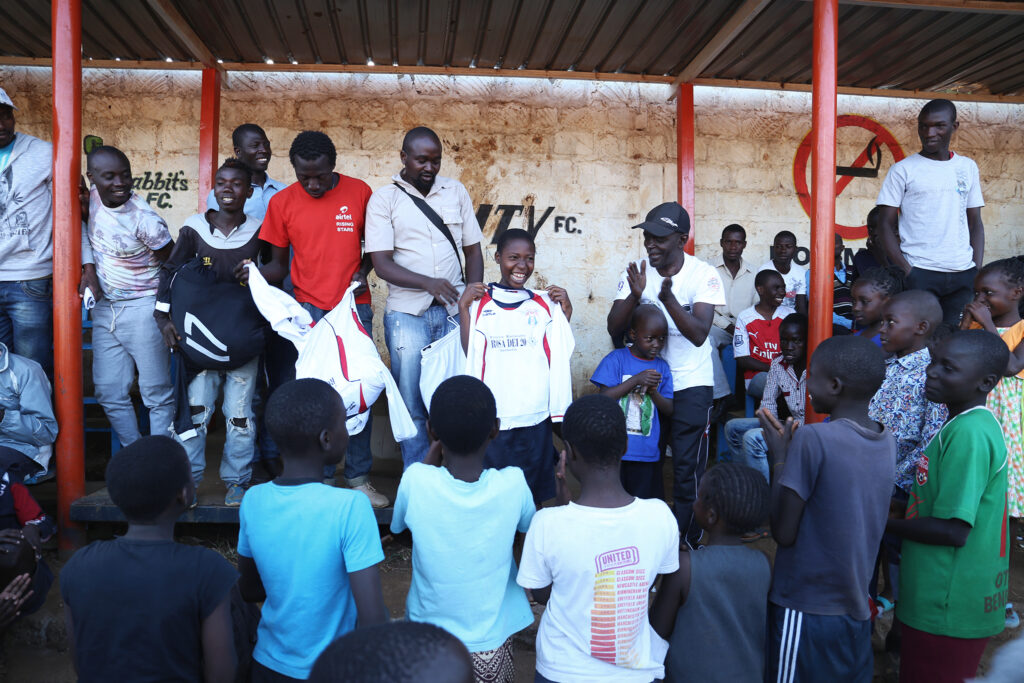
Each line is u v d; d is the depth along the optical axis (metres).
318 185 3.68
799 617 2.36
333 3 5.12
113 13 5.31
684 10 5.21
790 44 5.84
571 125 6.99
